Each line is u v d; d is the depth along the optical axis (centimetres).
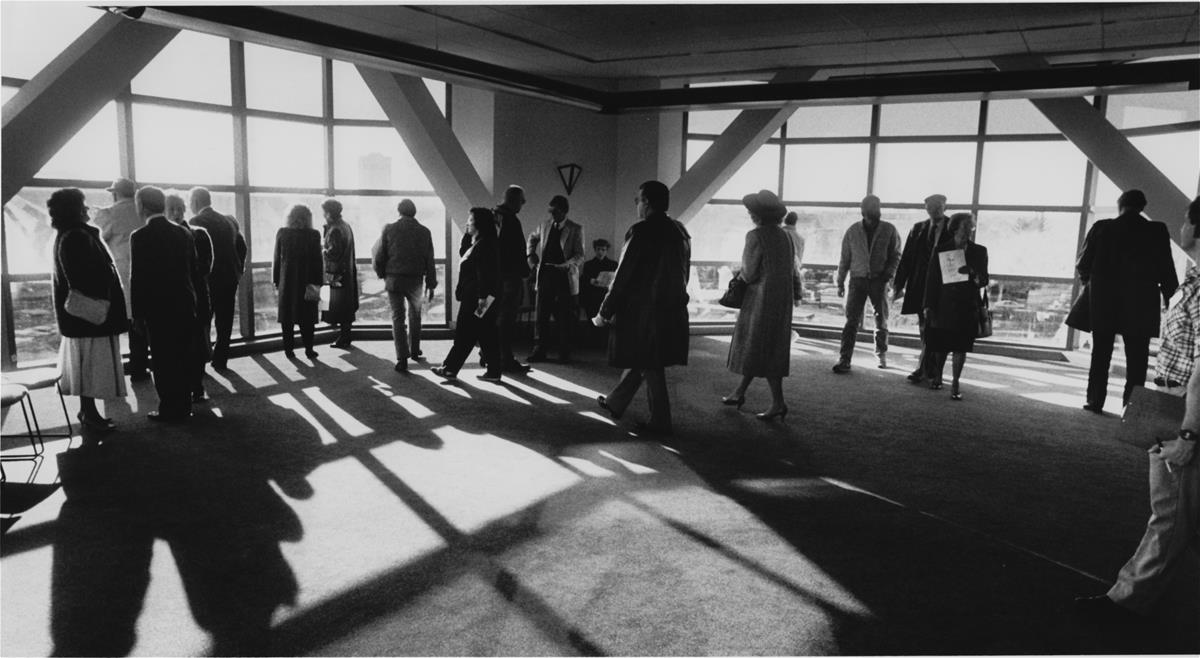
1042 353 894
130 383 629
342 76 852
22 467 427
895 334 969
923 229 689
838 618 282
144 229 495
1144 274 570
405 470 435
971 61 832
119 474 416
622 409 541
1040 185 898
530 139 940
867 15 638
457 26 700
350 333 827
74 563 313
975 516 386
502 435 509
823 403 628
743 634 270
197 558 320
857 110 968
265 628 267
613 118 998
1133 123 834
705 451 486
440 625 271
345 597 289
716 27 687
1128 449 511
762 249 545
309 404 578
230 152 766
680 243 503
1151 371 794
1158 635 274
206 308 581
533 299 924
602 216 1011
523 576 310
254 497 388
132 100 673
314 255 743
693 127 1009
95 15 634
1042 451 503
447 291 936
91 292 445
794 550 340
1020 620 283
